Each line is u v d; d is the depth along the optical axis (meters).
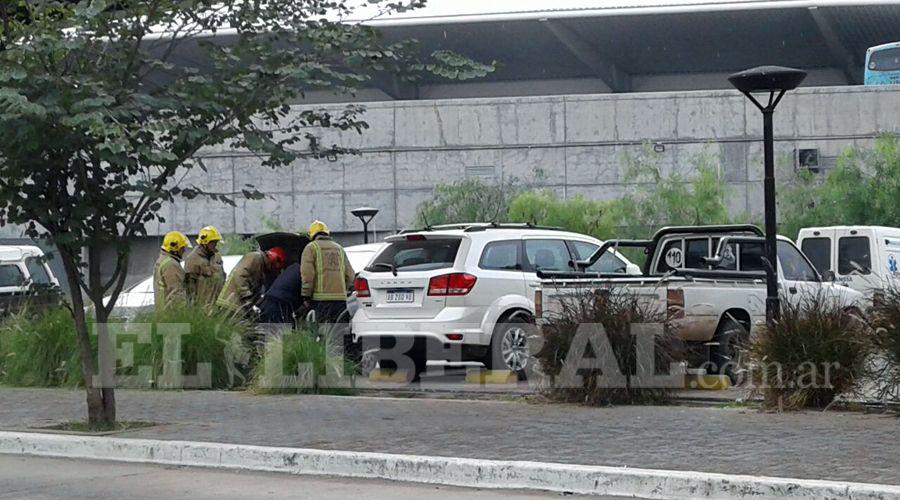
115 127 16.30
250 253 26.59
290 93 18.47
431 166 60.28
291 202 60.38
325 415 19.95
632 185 58.53
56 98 16.72
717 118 58.06
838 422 17.53
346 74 18.59
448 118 60.16
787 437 16.16
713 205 57.38
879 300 19.05
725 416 18.48
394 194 60.22
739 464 14.18
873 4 78.94
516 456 15.26
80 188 18.33
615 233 56.97
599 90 95.19
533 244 26.00
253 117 19.28
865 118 56.97
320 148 20.08
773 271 20.36
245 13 18.61
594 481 13.92
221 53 18.42
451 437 17.03
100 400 19.00
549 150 59.59
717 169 57.84
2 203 18.06
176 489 14.84
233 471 16.22
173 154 17.56
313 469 15.76
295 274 26.38
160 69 18.47
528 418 18.86
